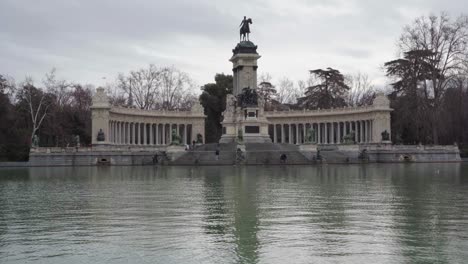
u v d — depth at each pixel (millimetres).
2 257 18344
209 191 39500
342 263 17016
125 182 49906
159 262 17375
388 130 126062
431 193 36938
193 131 140750
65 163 99375
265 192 38344
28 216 27453
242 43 119125
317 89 169125
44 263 17453
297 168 78938
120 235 21891
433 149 110938
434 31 116125
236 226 23672
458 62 114875
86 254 18625
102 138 112938
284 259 17594
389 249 18859
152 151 104000
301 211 28078
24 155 112750
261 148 104188
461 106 126250
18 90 126000
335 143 139000
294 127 163000
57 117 132000
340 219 25406
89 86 168250
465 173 62188
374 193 37125
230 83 158250
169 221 25234
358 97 178250
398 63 130125
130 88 157375
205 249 19141
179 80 162375
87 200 34156
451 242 19938
